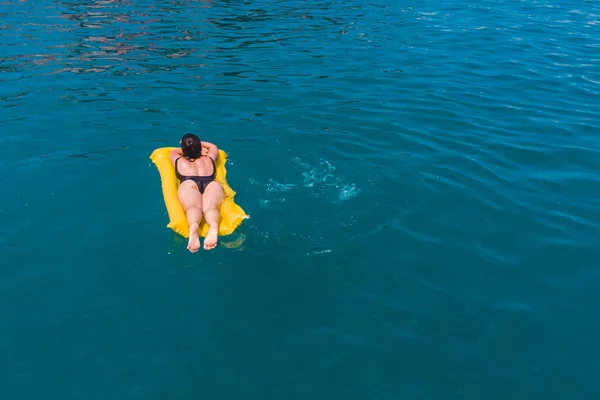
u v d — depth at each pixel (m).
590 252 4.76
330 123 7.46
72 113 7.52
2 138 6.60
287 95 8.56
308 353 3.55
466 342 3.69
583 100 8.65
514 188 5.83
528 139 7.14
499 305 4.06
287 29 13.02
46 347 3.54
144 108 7.83
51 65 9.66
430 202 5.46
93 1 15.58
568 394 3.32
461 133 7.27
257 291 4.11
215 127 7.20
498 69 10.17
